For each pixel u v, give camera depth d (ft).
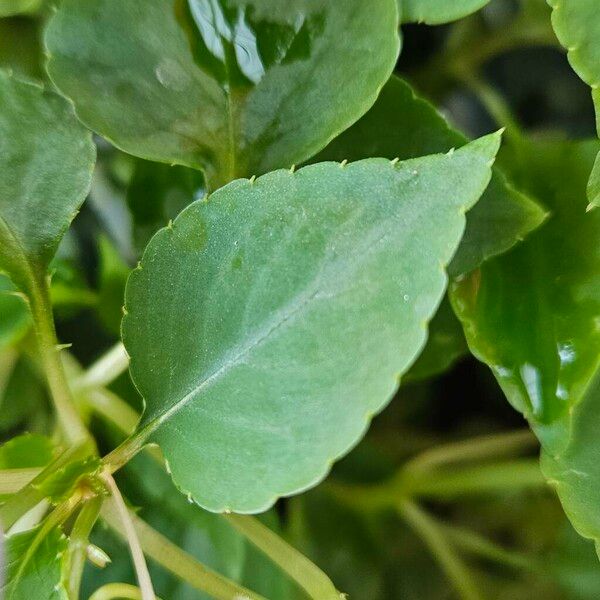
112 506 0.65
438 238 0.57
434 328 0.69
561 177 0.69
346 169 0.59
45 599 0.62
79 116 0.63
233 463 0.60
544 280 0.66
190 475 0.62
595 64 0.62
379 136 0.66
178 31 0.64
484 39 0.83
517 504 0.88
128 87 0.64
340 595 0.66
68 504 0.64
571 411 0.64
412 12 0.64
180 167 0.69
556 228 0.67
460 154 0.57
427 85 0.85
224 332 0.61
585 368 0.65
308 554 0.79
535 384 0.65
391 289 0.58
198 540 0.72
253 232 0.60
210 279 0.61
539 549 0.86
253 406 0.60
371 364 0.58
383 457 0.84
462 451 0.83
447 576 0.84
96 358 0.83
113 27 0.64
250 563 0.73
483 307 0.66
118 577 0.72
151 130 0.64
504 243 0.65
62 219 0.65
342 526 0.82
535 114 0.90
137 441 0.63
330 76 0.63
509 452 0.88
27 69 0.75
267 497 0.60
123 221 0.83
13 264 0.66
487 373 0.92
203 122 0.64
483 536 0.90
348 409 0.58
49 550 0.63
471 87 0.84
